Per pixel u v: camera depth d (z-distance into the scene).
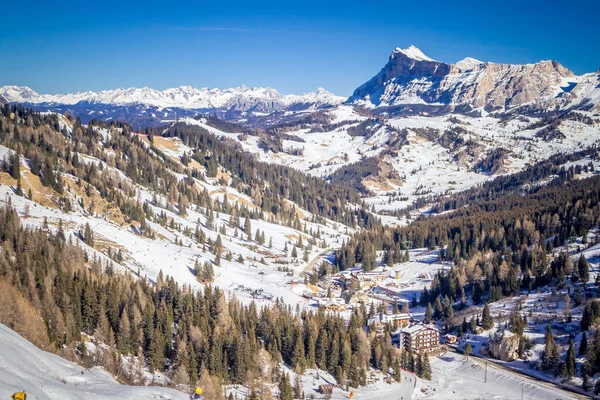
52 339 137.62
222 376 156.00
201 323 174.38
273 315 196.38
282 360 177.25
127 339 157.50
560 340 190.38
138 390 109.88
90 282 176.50
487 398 164.88
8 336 108.62
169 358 160.38
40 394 86.19
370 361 186.25
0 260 165.88
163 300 186.25
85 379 107.38
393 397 163.38
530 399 163.25
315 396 155.25
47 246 198.25
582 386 165.75
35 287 159.62
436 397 165.38
